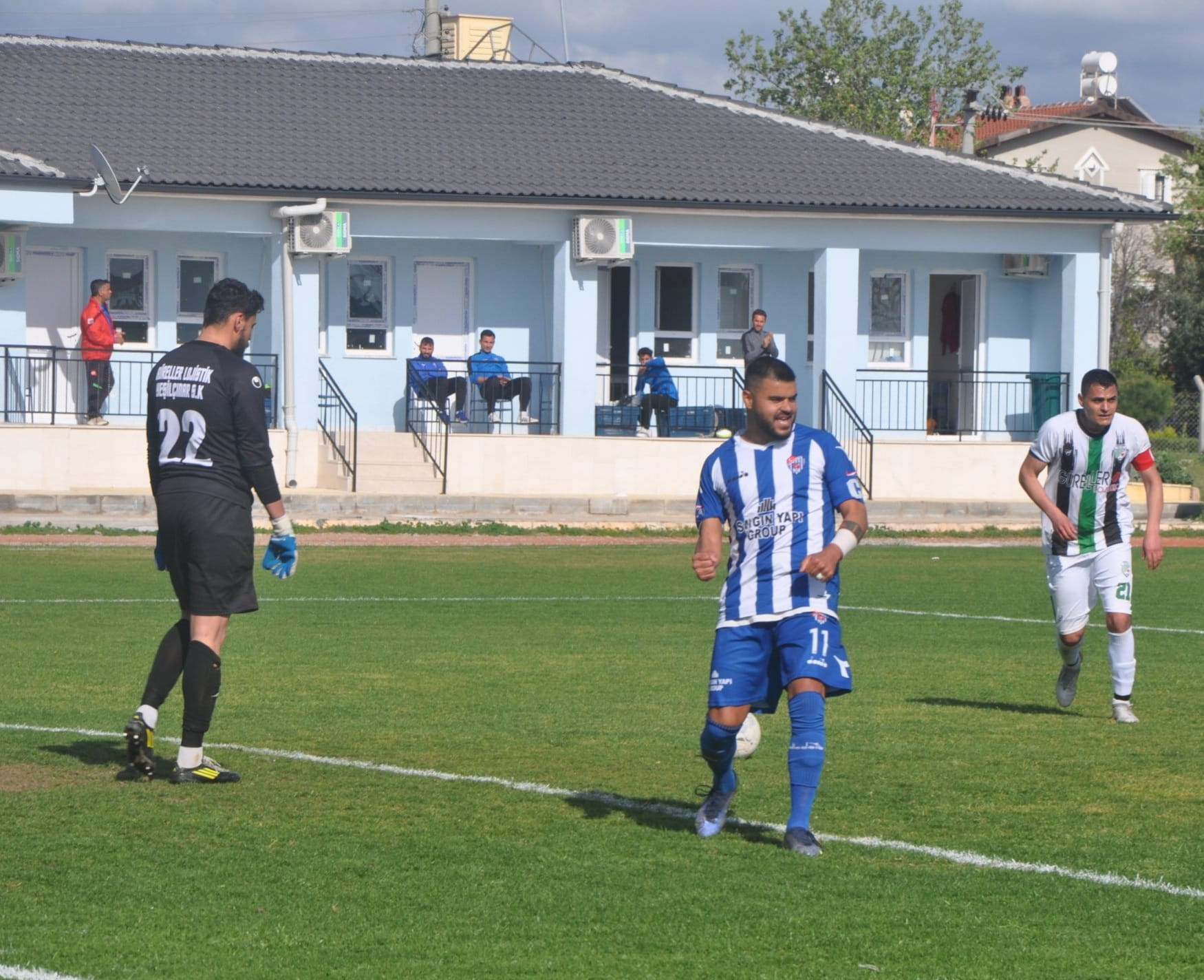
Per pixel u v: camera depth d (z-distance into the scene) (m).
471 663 33.47
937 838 19.14
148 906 16.06
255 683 30.45
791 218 79.69
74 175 69.62
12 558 53.81
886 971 14.38
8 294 71.44
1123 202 82.75
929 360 88.75
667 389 78.44
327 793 21.09
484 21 106.19
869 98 191.62
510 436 74.69
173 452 21.41
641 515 71.88
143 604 42.22
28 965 14.26
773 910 16.12
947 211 79.69
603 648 36.03
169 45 87.81
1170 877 17.50
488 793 21.25
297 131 79.88
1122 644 27.48
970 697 30.02
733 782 19.14
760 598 18.34
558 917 15.86
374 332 80.75
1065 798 21.38
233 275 78.06
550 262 80.94
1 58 82.56
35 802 20.34
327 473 74.19
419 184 75.00
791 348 85.56
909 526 72.81
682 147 84.38
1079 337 83.88
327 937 15.15
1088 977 14.28
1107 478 27.52
